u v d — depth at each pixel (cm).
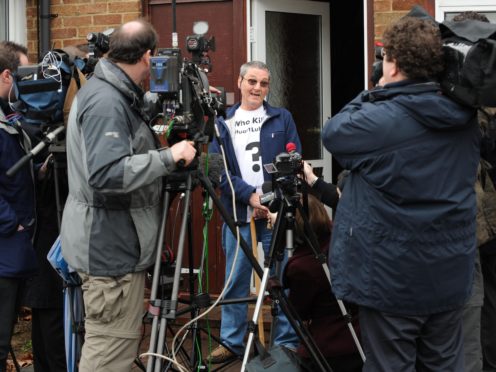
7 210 389
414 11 337
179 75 346
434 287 311
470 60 301
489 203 389
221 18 617
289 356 364
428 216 307
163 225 355
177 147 337
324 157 675
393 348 316
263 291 362
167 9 625
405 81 314
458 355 328
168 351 441
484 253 412
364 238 314
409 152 306
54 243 414
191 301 380
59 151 391
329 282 372
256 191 489
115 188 331
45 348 439
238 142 498
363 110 315
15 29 647
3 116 402
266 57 636
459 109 306
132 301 352
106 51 406
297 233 391
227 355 487
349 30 755
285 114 504
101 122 335
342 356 383
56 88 380
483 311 429
